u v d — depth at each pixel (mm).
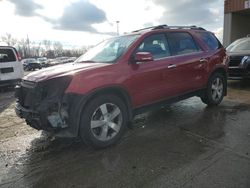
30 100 3922
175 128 4879
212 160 3535
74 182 3166
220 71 6320
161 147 4051
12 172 3477
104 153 3932
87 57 5070
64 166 3578
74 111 3756
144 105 4711
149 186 2996
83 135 3904
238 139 4238
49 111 3689
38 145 4348
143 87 4590
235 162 3455
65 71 4004
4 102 8367
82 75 3875
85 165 3578
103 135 4082
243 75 8586
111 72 4152
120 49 4668
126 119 4398
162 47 5039
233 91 8094
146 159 3668
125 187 3002
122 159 3705
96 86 3928
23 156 3949
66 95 3717
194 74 5566
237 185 2922
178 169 3338
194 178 3104
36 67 37750
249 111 5824
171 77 5043
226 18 18484
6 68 10641
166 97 5059
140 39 4680
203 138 4332
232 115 5543
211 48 6102
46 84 3787
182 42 5473
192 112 5879
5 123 5672
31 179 3281
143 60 4344
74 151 4059
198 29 6066
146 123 5254
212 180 3041
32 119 3824
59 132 3797
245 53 8727
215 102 6262
